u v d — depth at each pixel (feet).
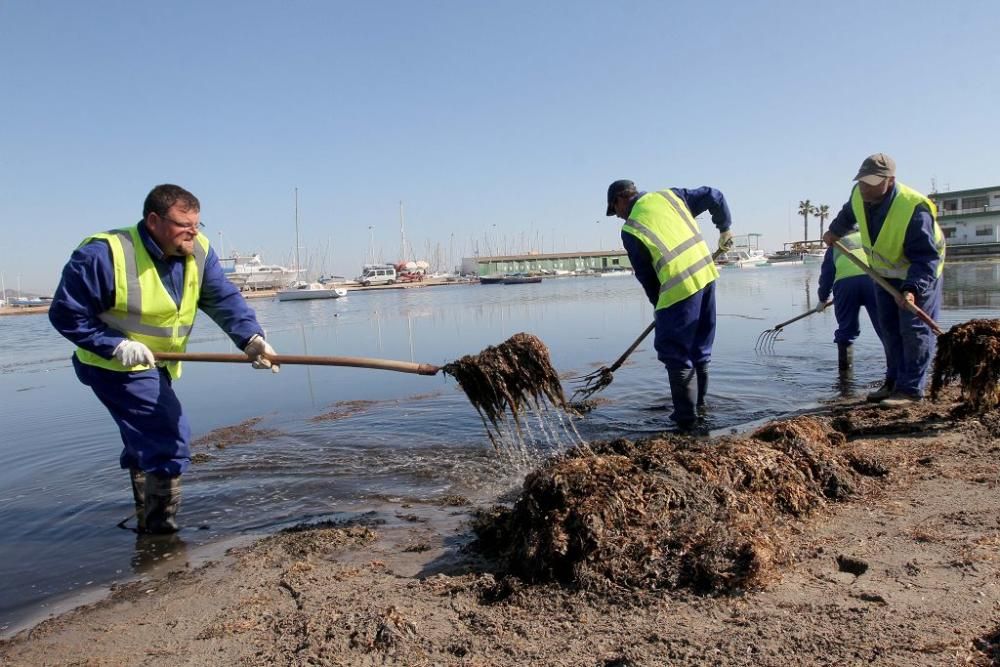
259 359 13.96
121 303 13.14
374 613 9.08
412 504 14.15
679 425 18.72
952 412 17.34
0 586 11.35
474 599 9.44
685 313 18.30
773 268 258.37
